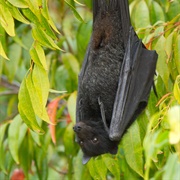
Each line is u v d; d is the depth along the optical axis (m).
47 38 10.26
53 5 18.81
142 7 13.27
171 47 11.74
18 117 14.22
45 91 10.29
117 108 11.62
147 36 12.37
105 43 11.86
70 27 17.84
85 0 16.16
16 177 17.66
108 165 12.86
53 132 13.49
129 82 11.62
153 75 11.90
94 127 12.31
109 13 11.77
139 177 14.45
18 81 19.25
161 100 10.79
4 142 16.30
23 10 10.29
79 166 14.78
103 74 11.92
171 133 7.49
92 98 12.20
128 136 11.89
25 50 16.52
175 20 13.21
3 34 10.87
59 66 17.39
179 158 7.72
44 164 16.39
